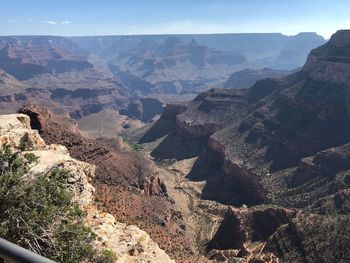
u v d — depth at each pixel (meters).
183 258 52.75
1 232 14.66
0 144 24.42
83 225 18.44
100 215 24.89
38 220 16.08
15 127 29.94
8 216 15.45
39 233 16.19
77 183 25.20
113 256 18.66
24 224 15.49
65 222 17.48
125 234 24.00
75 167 25.70
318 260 63.78
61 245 16.25
